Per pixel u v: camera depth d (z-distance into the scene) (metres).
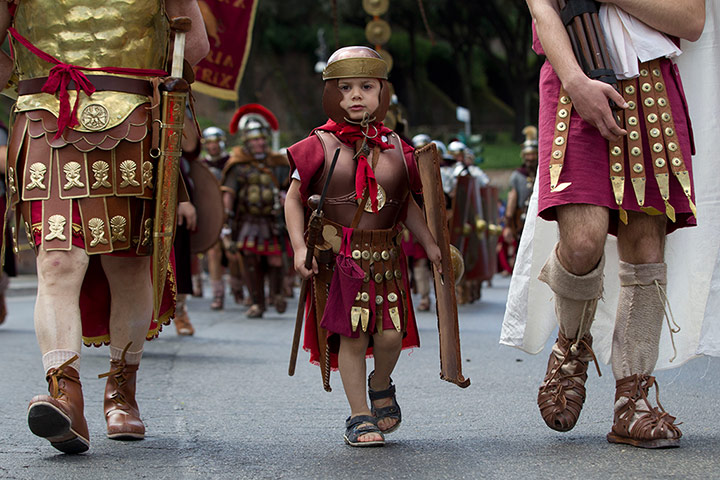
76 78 3.77
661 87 3.85
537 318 4.34
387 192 4.01
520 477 3.34
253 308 12.20
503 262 17.95
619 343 3.95
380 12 10.62
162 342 8.97
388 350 4.01
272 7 67.38
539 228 4.25
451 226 12.84
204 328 10.70
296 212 4.02
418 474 3.42
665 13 3.80
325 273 4.01
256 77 67.25
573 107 3.81
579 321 3.97
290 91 68.69
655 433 3.74
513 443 3.96
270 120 12.23
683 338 4.25
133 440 4.16
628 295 3.96
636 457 3.61
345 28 70.25
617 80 3.82
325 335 4.02
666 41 3.85
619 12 3.86
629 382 3.88
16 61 3.93
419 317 11.59
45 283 3.72
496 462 3.59
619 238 4.02
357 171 3.96
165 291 4.53
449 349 3.90
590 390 5.32
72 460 3.72
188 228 8.38
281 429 4.44
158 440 4.17
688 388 5.33
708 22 4.07
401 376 6.24
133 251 3.92
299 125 66.56
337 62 3.99
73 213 3.75
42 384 6.08
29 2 3.83
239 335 9.77
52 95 3.78
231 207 12.02
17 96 4.21
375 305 3.96
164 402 5.34
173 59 3.94
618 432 3.86
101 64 3.82
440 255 3.98
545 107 3.90
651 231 3.94
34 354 7.94
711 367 6.01
